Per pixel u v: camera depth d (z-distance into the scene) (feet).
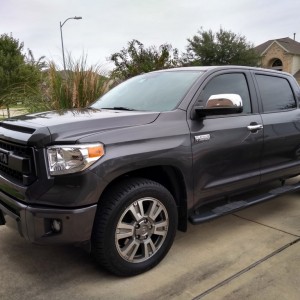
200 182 10.92
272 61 142.82
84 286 9.35
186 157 10.34
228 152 11.60
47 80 24.04
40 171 8.57
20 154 9.18
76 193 8.48
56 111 11.68
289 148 14.14
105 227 8.91
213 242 11.83
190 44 129.29
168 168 10.28
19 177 9.23
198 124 10.84
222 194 11.82
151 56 49.62
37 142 8.57
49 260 10.64
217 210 11.66
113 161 8.84
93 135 8.84
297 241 11.91
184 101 10.90
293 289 9.17
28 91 26.13
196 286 9.32
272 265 10.32
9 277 9.77
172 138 10.10
